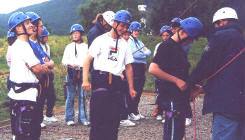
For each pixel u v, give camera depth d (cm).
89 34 611
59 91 1184
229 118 388
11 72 424
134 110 785
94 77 444
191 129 693
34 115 420
